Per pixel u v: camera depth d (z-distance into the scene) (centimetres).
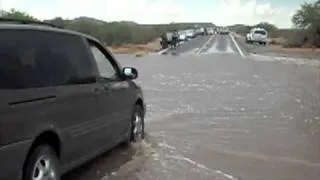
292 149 943
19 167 549
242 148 945
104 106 775
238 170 798
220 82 2217
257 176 767
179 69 2984
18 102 550
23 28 607
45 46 639
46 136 608
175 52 5212
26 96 566
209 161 850
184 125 1163
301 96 1727
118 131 852
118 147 920
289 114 1336
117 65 870
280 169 808
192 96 1700
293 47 7006
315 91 1889
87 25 6962
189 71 2841
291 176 770
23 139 553
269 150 932
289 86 2066
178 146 951
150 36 9025
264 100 1608
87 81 725
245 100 1605
